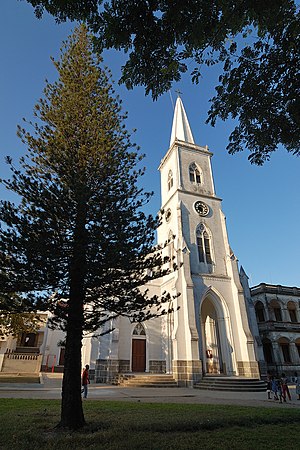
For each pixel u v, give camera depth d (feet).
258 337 95.66
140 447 22.66
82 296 32.60
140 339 90.58
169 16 20.02
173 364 77.46
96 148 39.22
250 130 28.09
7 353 111.34
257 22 21.61
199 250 96.73
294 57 23.44
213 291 90.17
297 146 27.89
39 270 30.60
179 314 81.35
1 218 29.58
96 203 35.06
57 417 31.81
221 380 71.72
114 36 20.67
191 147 115.03
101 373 80.33
